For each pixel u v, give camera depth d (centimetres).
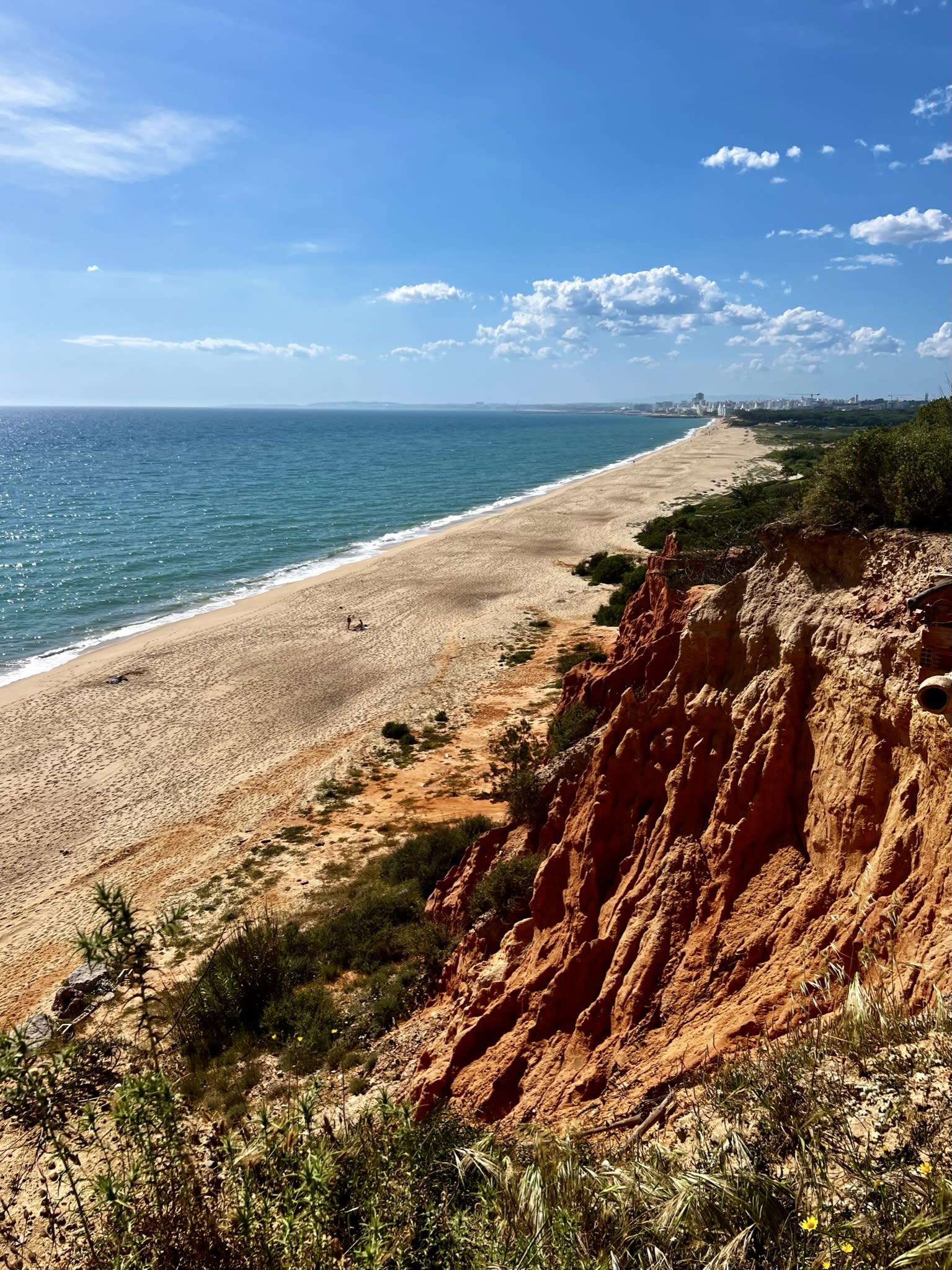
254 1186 579
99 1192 562
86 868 2489
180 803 2895
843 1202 469
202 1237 536
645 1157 614
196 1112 1234
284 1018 1538
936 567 895
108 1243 557
